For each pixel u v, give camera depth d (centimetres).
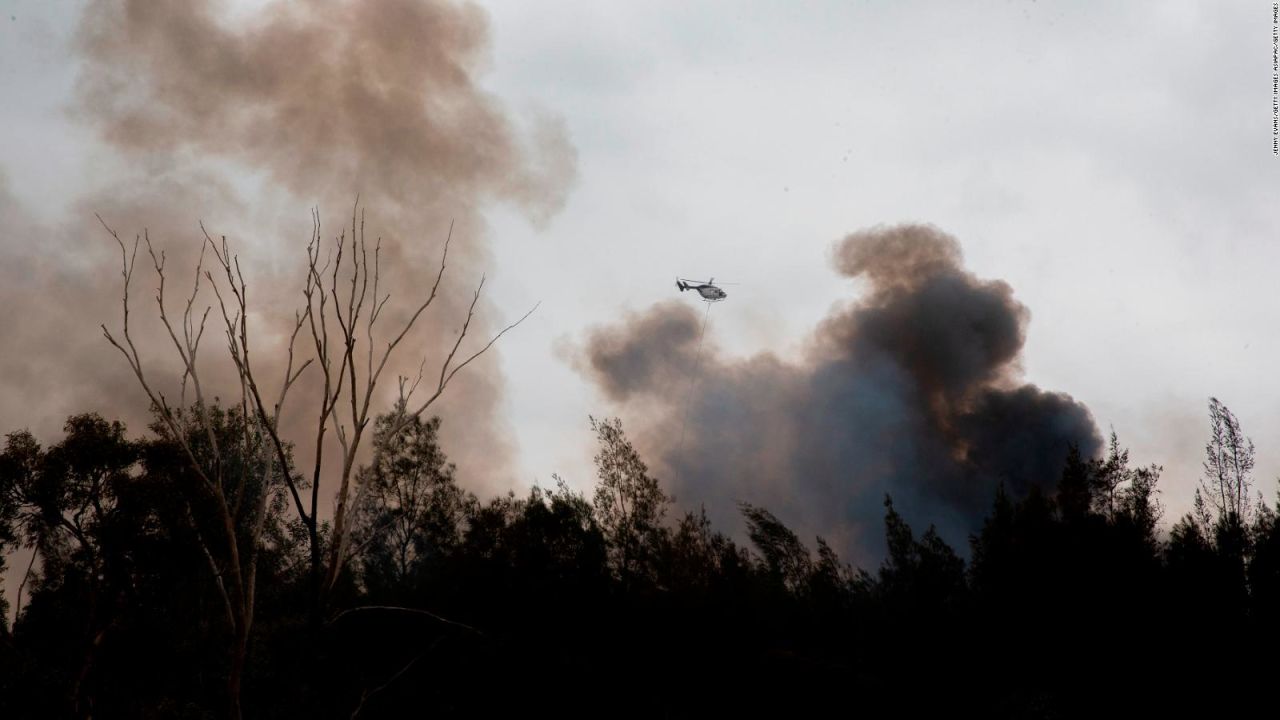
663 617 1327
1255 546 1283
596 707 1212
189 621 1223
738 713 1200
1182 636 1193
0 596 1318
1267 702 1110
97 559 1262
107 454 1299
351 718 674
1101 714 1170
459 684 1212
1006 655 1265
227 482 1196
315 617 592
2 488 1301
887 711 1186
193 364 563
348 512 584
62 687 1188
